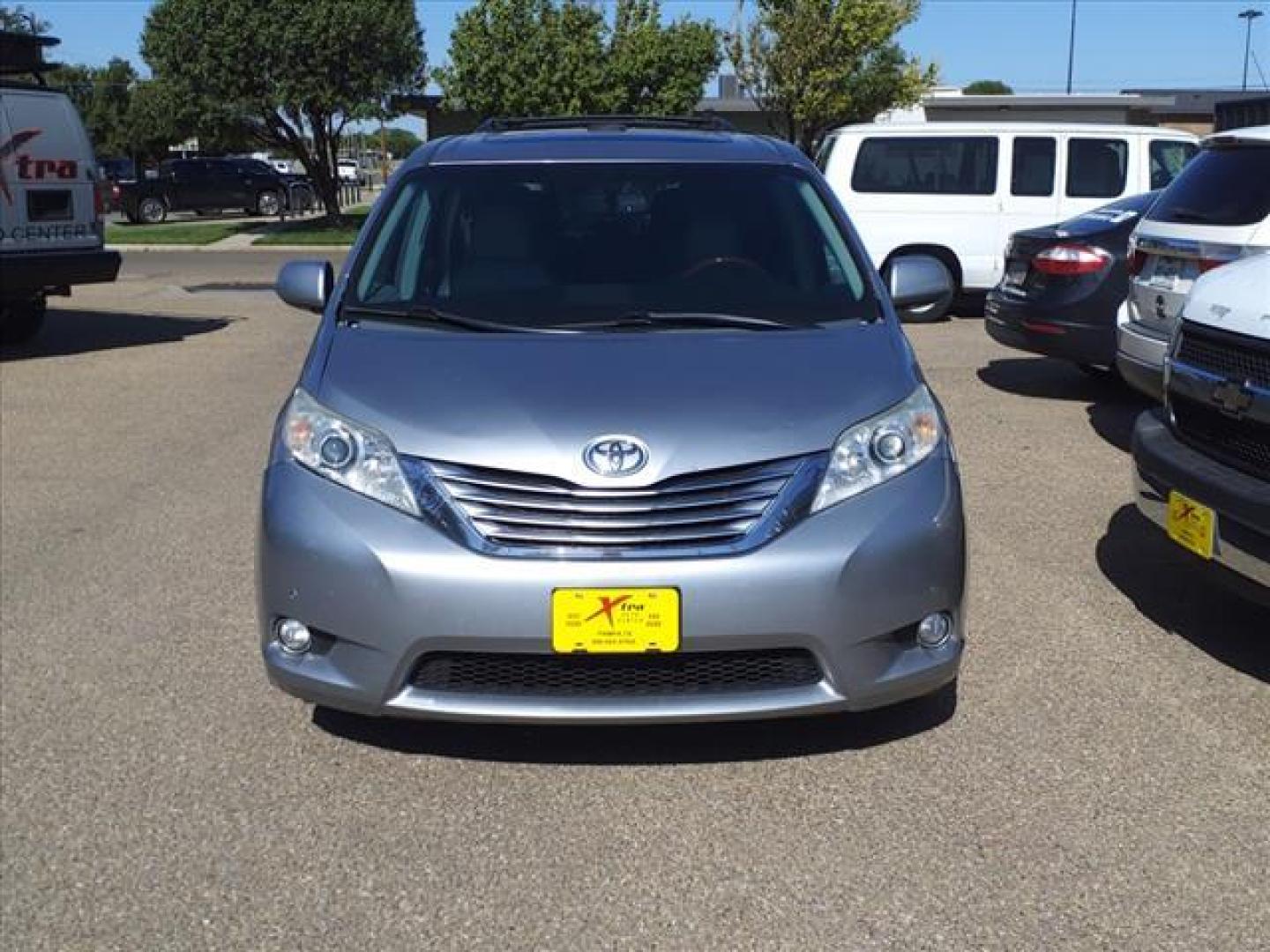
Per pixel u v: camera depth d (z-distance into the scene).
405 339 3.88
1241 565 4.01
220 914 3.01
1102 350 8.26
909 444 3.54
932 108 42.19
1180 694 4.13
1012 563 5.41
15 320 11.87
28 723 4.00
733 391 3.55
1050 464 7.07
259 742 3.86
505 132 5.16
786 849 3.26
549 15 28.31
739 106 40.41
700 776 3.62
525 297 4.14
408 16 29.22
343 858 3.24
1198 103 44.69
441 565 3.28
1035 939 2.89
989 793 3.51
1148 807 3.44
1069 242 8.30
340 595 3.35
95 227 11.52
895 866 3.18
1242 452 4.17
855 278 4.29
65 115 11.19
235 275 19.62
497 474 3.36
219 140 30.70
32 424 8.42
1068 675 4.28
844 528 3.36
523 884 3.12
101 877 3.16
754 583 3.27
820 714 3.42
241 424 8.36
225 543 5.82
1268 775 3.60
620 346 3.81
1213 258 5.92
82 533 5.98
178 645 4.62
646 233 4.39
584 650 3.28
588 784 3.59
